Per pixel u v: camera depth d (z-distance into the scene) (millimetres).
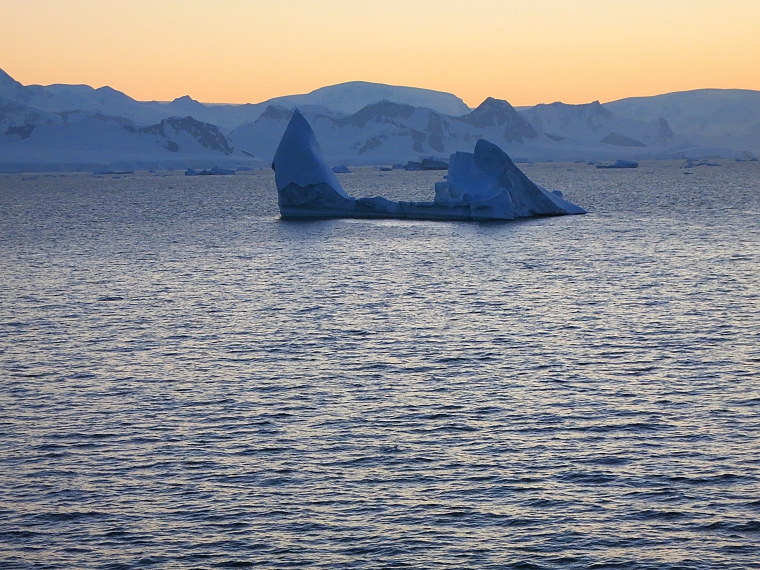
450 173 158000
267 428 44625
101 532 34250
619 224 141000
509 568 31703
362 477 38812
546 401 48219
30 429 44688
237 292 82875
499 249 111438
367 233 133250
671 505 35750
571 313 70312
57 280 91438
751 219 146250
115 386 51781
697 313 69188
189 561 32312
